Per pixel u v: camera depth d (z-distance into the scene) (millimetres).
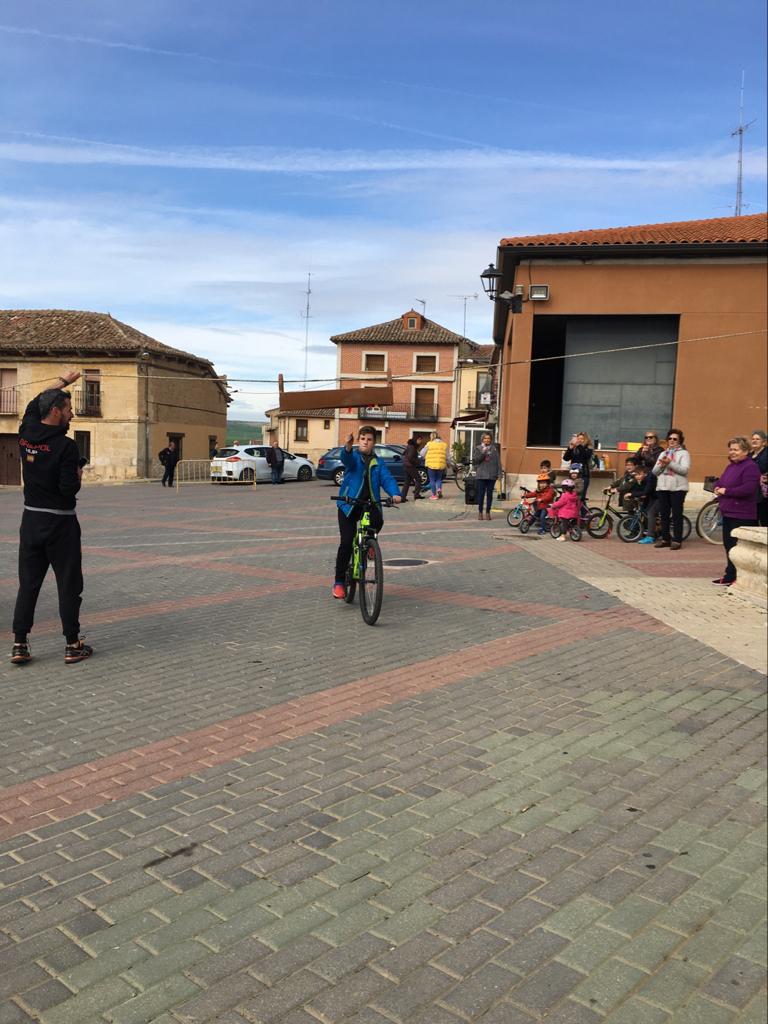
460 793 3404
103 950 2357
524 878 2756
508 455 18391
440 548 11461
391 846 2963
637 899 2639
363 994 2180
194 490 26922
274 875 2764
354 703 4582
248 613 7102
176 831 3072
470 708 4484
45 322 39500
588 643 5891
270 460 30672
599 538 12750
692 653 5594
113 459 36656
